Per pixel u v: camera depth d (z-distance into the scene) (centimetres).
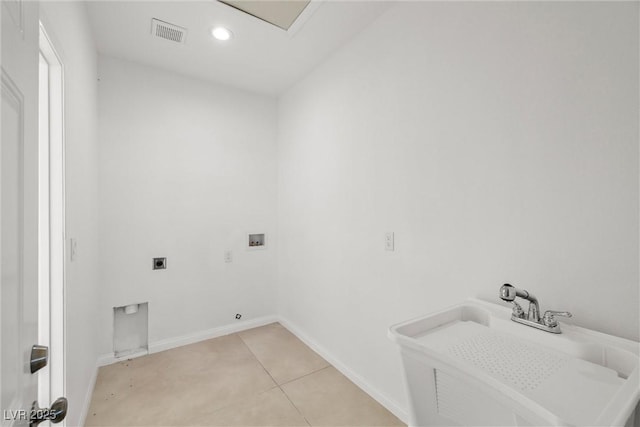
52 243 124
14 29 53
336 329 229
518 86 123
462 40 144
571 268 107
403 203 174
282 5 179
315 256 254
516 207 123
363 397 193
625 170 96
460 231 144
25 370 56
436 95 156
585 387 74
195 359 239
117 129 236
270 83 282
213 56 235
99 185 228
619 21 97
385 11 185
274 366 230
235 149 290
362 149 204
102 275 230
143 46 221
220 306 283
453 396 81
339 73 225
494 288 131
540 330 99
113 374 217
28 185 58
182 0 175
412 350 89
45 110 124
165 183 256
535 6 118
